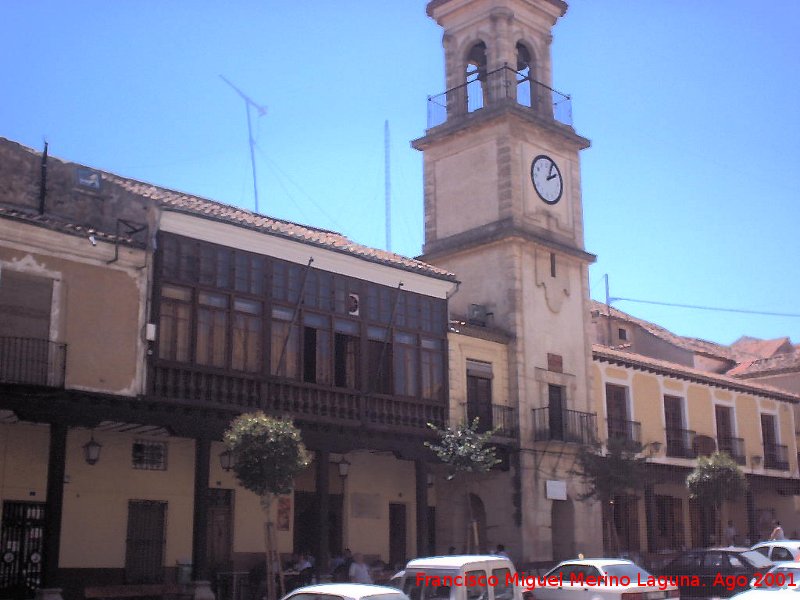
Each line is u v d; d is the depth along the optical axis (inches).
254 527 965.2
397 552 1118.4
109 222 861.8
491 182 1255.5
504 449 1133.7
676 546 1448.1
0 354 718.5
